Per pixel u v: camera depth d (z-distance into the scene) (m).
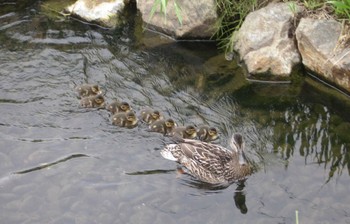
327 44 4.39
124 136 4.09
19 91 4.34
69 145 4.02
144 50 4.76
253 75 4.51
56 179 3.83
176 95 4.38
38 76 4.46
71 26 4.95
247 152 4.01
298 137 4.11
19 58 4.58
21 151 3.97
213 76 4.55
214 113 4.26
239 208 3.71
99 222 3.63
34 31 4.86
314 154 4.00
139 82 4.46
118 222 3.63
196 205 3.73
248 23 4.63
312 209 3.70
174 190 3.80
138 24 5.00
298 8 4.62
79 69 4.54
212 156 3.90
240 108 4.30
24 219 3.62
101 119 4.20
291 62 4.51
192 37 4.83
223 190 3.81
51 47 4.71
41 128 4.12
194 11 4.77
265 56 4.50
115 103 4.21
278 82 4.50
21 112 4.20
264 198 3.76
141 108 4.27
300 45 4.51
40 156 3.94
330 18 4.51
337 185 3.82
